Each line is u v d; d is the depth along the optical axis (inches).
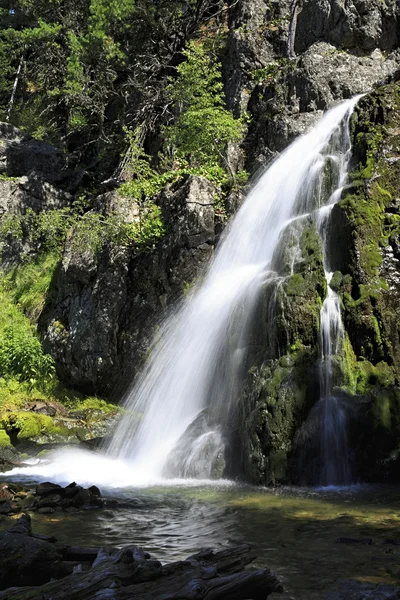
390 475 396.2
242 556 208.7
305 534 261.7
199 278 590.9
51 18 1110.4
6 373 665.0
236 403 432.8
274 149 661.9
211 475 414.3
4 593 179.9
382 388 408.5
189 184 623.8
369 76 674.2
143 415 539.2
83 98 936.9
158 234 623.5
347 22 722.2
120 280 627.8
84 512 310.0
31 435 540.7
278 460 386.3
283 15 830.5
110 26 901.2
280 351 415.8
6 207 893.8
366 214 456.4
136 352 602.9
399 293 438.6
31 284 812.6
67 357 651.5
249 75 787.4
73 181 974.4
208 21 938.7
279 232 516.7
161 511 311.0
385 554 232.5
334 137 558.6
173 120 856.3
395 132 508.4
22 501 326.6
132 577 184.9
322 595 191.6
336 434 397.7
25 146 997.2
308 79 677.9
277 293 423.8
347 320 429.4
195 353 514.3
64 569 209.2
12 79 1317.7
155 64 911.0
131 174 794.2
